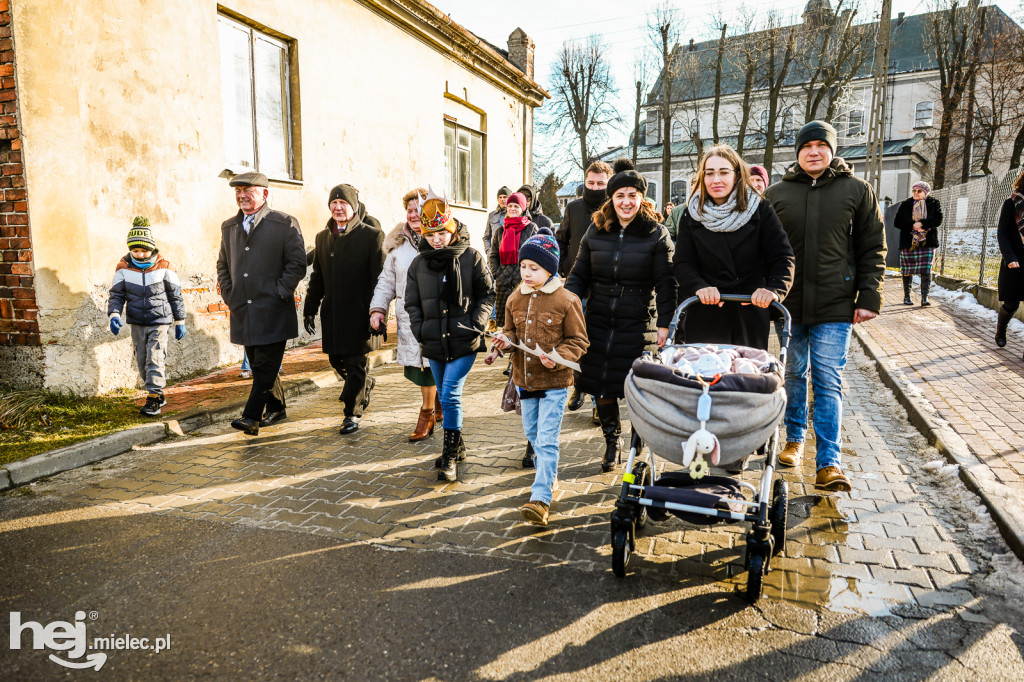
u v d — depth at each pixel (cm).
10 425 518
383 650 259
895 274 1847
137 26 654
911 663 247
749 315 387
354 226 549
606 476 448
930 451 469
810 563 322
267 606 291
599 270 427
